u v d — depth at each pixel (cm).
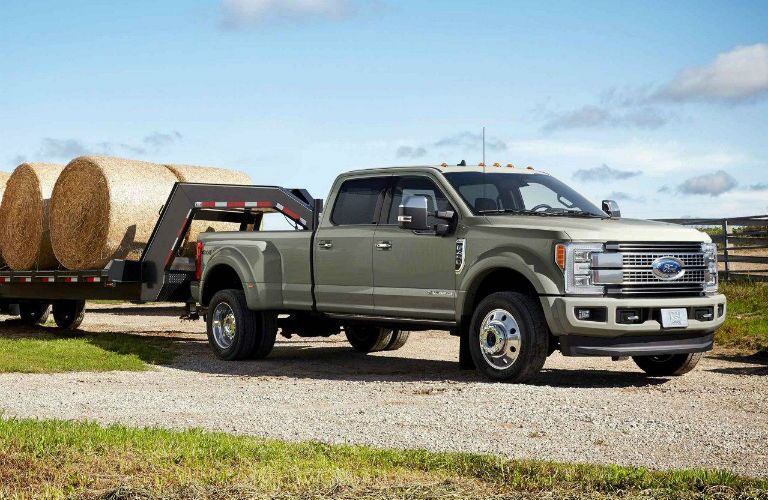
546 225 929
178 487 510
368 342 1332
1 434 623
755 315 1631
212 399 874
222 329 1242
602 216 1026
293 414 787
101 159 1464
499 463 562
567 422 732
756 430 701
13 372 1070
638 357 1055
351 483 520
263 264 1170
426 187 1029
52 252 1595
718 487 502
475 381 970
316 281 1117
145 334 1628
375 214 1066
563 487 511
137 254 1467
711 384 957
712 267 981
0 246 1689
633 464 601
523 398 830
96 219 1451
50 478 532
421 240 1007
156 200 1466
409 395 878
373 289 1054
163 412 802
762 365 1137
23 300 1830
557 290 904
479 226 965
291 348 1402
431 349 1389
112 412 802
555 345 957
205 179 1530
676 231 964
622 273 918
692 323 939
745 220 2269
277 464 556
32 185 1591
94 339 1420
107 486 516
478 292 998
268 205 1361
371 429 716
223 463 562
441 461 571
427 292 1003
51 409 816
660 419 740
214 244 1257
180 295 1453
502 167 1074
